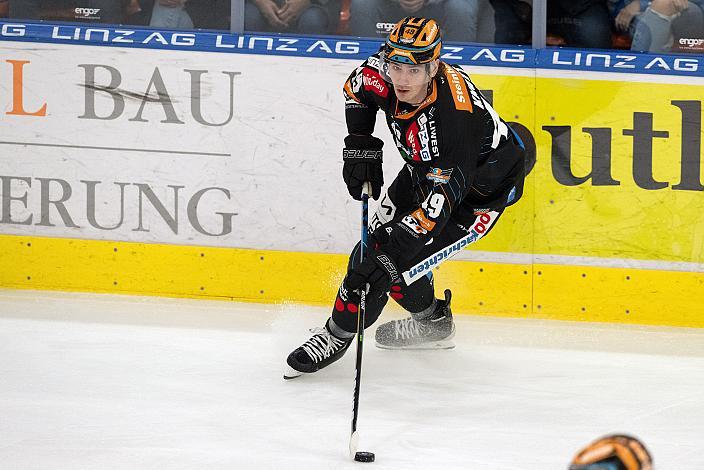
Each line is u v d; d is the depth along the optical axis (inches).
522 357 596.4
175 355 562.6
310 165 720.3
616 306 714.2
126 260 732.7
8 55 725.3
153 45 719.1
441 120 461.4
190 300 729.0
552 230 713.6
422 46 437.4
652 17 747.4
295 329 645.9
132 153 725.3
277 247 727.1
